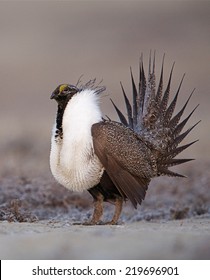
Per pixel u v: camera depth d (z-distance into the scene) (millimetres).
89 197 16094
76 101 12516
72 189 12742
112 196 12859
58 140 12570
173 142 14023
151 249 9656
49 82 41656
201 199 16531
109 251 9625
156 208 16109
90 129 12430
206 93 38188
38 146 24719
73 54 47188
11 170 19359
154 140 13688
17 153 23469
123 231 11195
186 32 51625
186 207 15406
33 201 15398
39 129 28750
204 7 55656
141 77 14117
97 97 12766
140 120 13969
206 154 23766
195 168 20562
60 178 12664
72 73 43406
